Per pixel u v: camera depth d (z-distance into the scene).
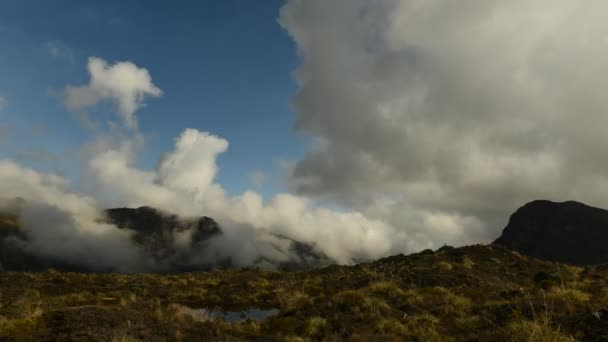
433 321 15.49
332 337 14.20
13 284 29.48
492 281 29.39
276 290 29.28
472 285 26.70
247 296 28.27
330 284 29.83
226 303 26.55
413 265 37.59
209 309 24.28
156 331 11.73
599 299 15.30
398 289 22.27
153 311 13.66
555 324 12.12
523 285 25.47
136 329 11.45
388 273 32.78
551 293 16.55
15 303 18.33
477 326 14.20
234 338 12.28
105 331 10.80
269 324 15.92
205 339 11.70
